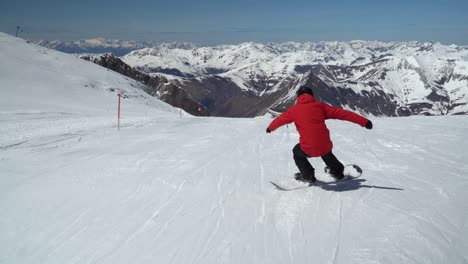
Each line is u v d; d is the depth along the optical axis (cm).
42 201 602
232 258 407
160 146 1066
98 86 5219
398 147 977
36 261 426
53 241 469
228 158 898
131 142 1142
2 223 521
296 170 771
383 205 529
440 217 480
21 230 500
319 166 788
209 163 842
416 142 1038
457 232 436
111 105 4109
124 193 635
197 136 1266
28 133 1362
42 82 4519
